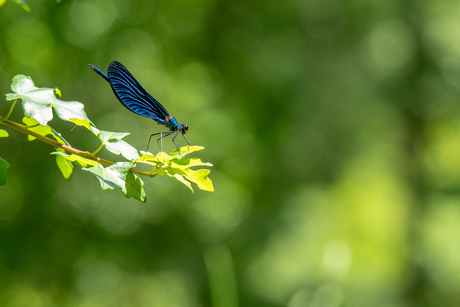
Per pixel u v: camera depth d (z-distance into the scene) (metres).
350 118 10.70
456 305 9.65
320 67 10.25
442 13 10.53
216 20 9.19
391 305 9.89
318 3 10.06
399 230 10.94
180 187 7.64
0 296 6.58
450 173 10.49
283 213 9.23
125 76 2.50
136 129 7.62
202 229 8.09
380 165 11.72
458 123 10.59
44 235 6.87
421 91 10.11
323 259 10.21
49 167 6.91
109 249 7.27
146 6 8.33
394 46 10.81
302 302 9.20
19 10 6.81
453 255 9.93
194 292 7.90
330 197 10.92
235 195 8.73
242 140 8.70
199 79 8.90
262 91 9.09
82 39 7.52
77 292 7.14
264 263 8.85
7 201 6.79
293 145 9.65
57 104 1.58
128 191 1.51
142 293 7.75
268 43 9.38
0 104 6.64
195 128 8.23
